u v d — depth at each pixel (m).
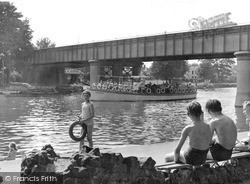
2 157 17.30
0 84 108.69
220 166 8.76
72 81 131.12
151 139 26.81
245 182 8.85
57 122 39.19
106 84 81.25
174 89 88.44
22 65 113.75
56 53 97.56
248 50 55.72
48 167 6.56
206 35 60.50
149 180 7.22
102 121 39.84
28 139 26.41
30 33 115.44
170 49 66.44
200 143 7.75
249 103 10.09
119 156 6.86
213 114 8.48
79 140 13.19
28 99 82.38
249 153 9.50
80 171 6.40
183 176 7.88
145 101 82.06
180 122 39.28
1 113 49.91
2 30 112.50
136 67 101.12
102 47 80.62
